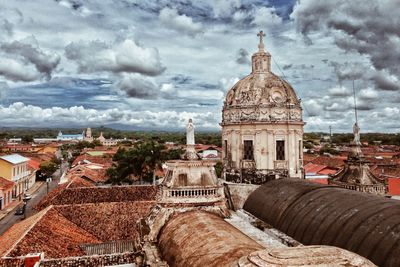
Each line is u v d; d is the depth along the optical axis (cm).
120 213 3688
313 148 16738
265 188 2586
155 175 6738
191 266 1430
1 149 14750
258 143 3150
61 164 13512
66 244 2739
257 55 3459
